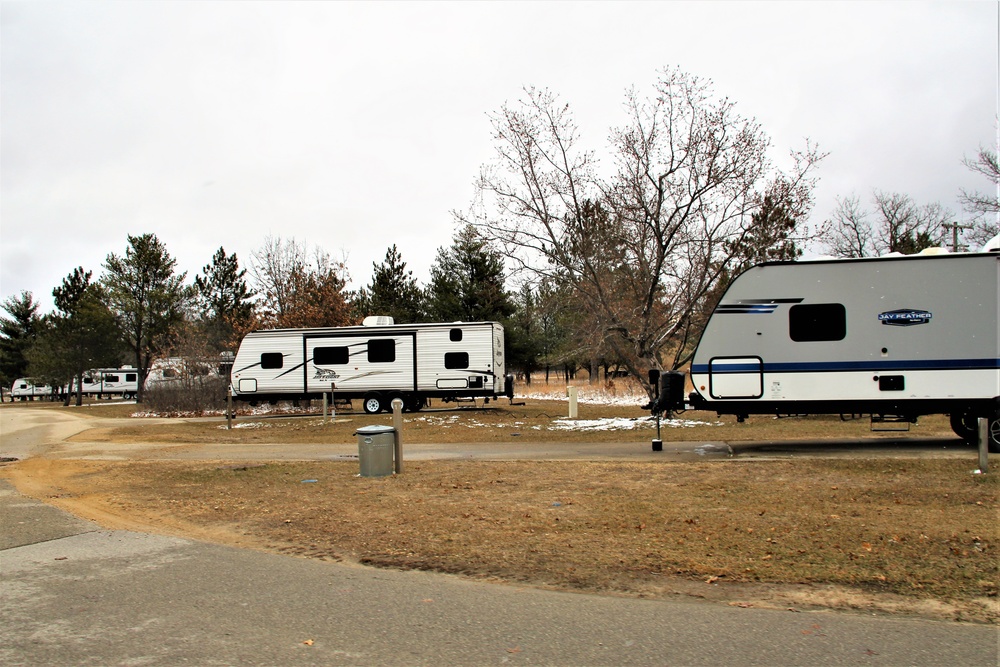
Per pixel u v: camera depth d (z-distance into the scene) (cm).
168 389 3259
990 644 468
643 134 1922
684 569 632
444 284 4372
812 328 1381
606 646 470
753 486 1016
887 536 716
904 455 1301
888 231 3728
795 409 1390
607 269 2006
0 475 1358
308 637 489
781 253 1902
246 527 830
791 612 528
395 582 610
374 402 2653
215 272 5678
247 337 2697
